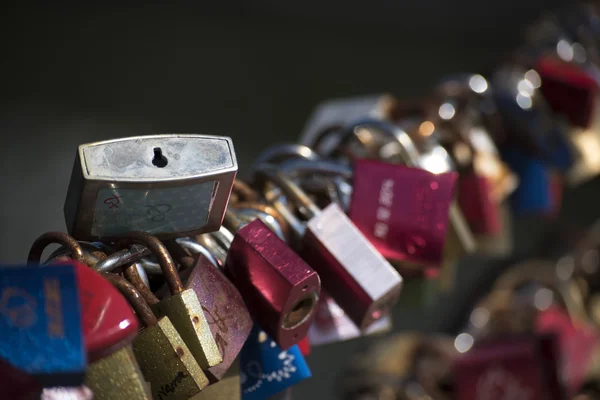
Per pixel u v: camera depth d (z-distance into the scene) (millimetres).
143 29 3771
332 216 838
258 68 3727
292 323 765
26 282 525
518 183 1418
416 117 1257
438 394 1523
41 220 2830
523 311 1680
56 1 3762
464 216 1248
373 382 1551
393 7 4195
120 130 3229
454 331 2352
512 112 1350
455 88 1330
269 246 745
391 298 852
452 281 1188
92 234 684
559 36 1576
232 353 711
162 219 702
